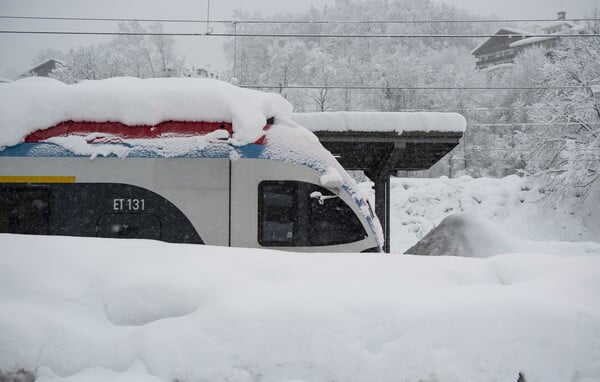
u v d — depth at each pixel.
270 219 7.89
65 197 7.86
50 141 7.97
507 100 52.72
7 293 3.32
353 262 3.63
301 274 3.46
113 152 7.91
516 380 2.93
